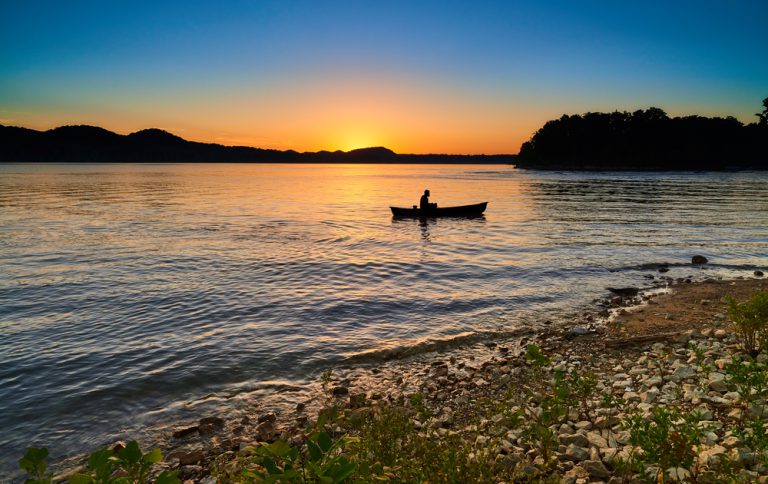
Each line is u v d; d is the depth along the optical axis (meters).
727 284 14.72
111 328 10.81
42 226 28.11
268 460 2.58
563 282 15.34
